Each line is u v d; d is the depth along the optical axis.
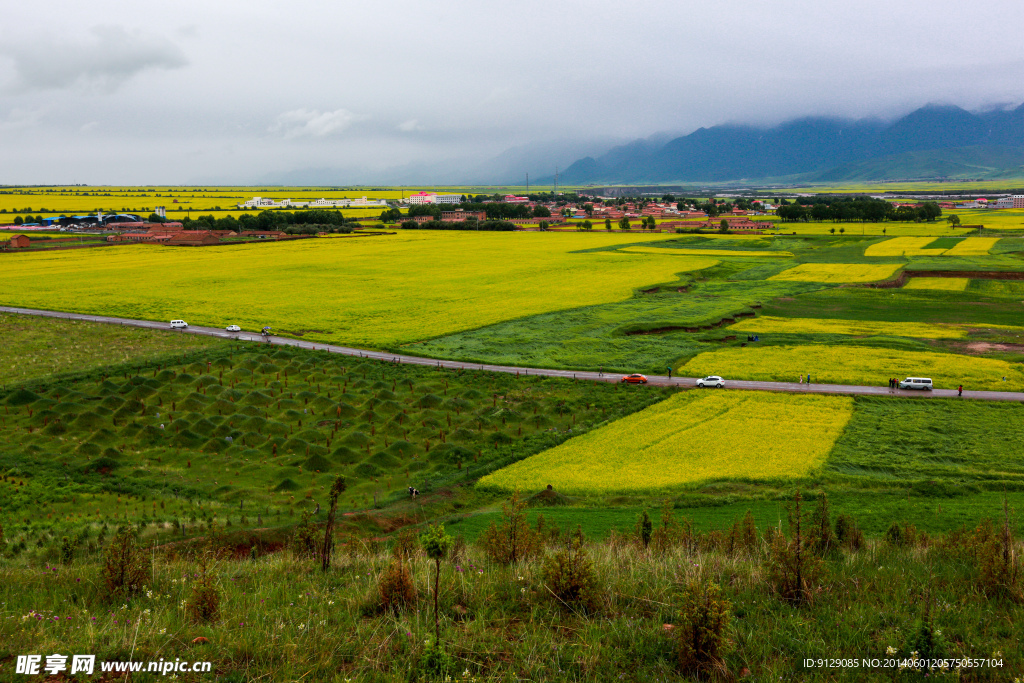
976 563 17.12
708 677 11.34
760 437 50.78
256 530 30.16
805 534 20.97
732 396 61.03
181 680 10.89
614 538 23.70
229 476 43.66
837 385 64.31
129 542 16.56
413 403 59.47
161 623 13.17
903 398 59.72
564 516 35.03
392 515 36.09
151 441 49.66
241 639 12.27
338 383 65.44
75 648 11.64
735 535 21.67
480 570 16.47
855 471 44.06
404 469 45.81
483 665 11.63
